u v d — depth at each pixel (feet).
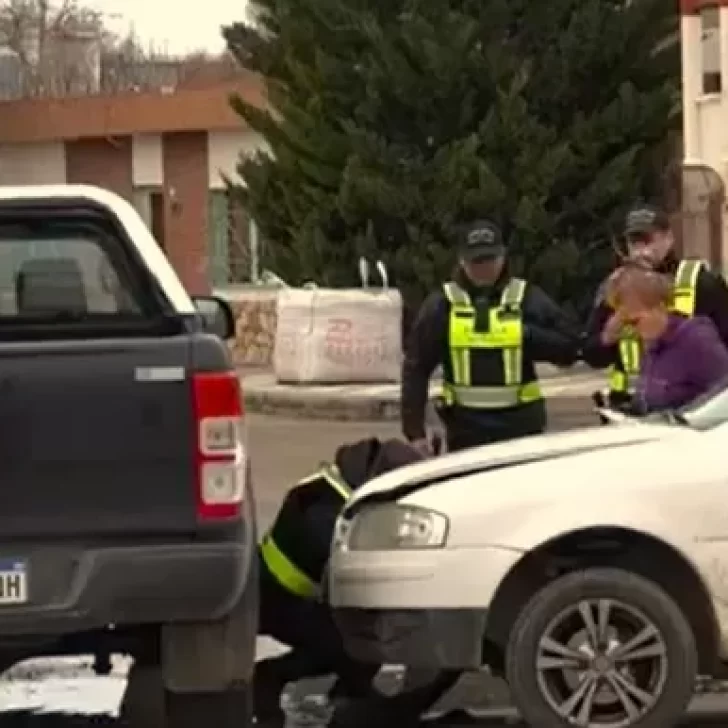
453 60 102.17
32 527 25.17
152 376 25.31
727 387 31.89
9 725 32.09
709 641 29.17
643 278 34.60
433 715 32.89
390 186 102.12
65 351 25.21
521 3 104.58
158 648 28.53
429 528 28.60
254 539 26.66
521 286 37.50
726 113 106.73
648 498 28.50
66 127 150.30
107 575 25.20
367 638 29.30
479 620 28.50
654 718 28.66
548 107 107.04
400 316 94.94
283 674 34.14
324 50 106.93
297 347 94.53
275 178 112.37
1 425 25.08
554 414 83.10
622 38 105.19
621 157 104.17
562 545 28.86
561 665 28.66
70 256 28.17
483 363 37.06
